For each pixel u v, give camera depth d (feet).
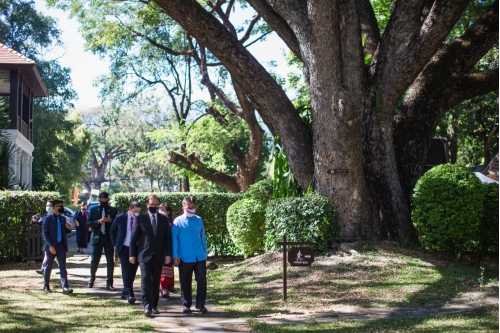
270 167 49.39
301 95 77.25
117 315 29.81
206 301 33.55
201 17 43.68
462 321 26.05
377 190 44.65
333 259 40.06
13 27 165.48
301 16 43.34
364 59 46.85
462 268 38.88
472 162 152.76
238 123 92.43
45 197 59.31
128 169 213.66
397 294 32.71
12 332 25.34
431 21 42.06
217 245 61.41
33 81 105.09
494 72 49.70
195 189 114.11
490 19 50.31
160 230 30.68
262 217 52.65
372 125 45.11
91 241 39.01
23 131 101.86
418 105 48.67
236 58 44.60
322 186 43.21
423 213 41.45
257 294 34.60
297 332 25.57
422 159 48.16
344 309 30.35
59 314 29.81
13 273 47.96
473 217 40.68
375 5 81.30
